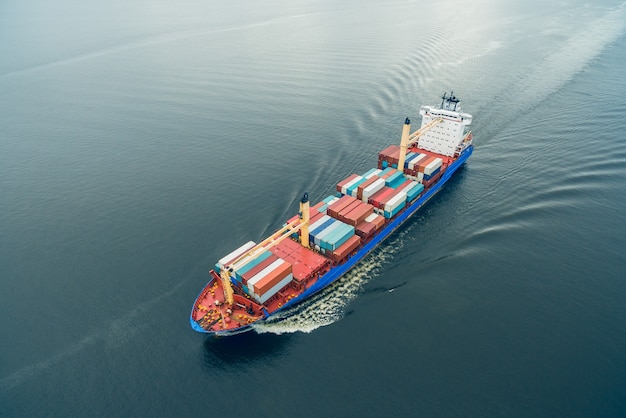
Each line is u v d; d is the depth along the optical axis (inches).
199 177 3312.0
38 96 5128.0
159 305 2171.5
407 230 2743.6
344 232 2325.3
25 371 1866.4
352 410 1679.4
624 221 2642.7
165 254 2517.2
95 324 2080.5
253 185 3179.1
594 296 2161.7
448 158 3334.2
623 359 1839.3
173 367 1861.5
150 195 3105.3
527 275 2308.1
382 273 2379.4
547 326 2009.1
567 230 2603.3
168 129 4131.4
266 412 1680.6
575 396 1694.1
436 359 1867.6
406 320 2069.4
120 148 3804.1
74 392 1768.0
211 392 1754.4
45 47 7490.2
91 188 3216.0
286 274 2046.0
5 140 4018.2
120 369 1859.0
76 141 3956.7
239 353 1918.1
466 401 1692.9
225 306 2039.9
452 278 2320.4
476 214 2842.0
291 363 1867.6
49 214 2925.7
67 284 2327.8
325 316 2107.5
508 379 1770.4
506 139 3767.2
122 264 2454.5
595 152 3348.9
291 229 2240.4
